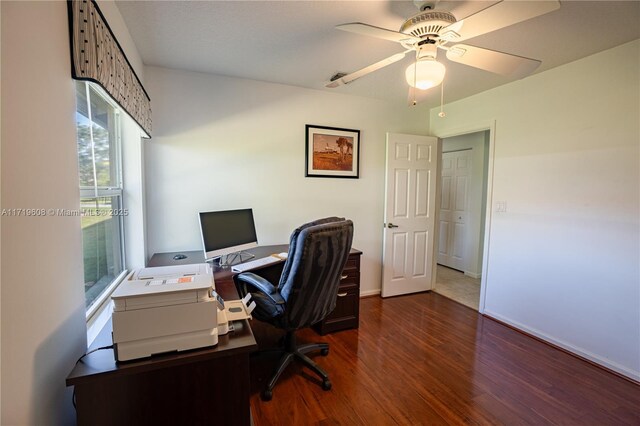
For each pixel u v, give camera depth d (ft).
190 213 8.82
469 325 9.46
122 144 7.25
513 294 9.27
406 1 5.19
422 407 5.88
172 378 3.47
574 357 7.66
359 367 7.18
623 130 6.82
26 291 2.63
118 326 3.25
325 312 6.75
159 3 5.32
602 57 7.12
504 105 9.37
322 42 6.78
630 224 6.77
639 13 5.51
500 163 9.54
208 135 8.88
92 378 3.15
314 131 10.28
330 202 10.82
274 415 5.63
